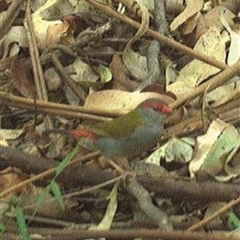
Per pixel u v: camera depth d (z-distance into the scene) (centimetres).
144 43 905
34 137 773
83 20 921
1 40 876
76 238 642
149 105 719
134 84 845
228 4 944
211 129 744
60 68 838
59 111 771
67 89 833
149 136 723
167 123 792
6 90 840
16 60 837
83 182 708
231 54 859
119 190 704
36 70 823
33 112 799
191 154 744
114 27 910
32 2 923
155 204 713
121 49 899
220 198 694
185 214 714
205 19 907
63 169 691
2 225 649
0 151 704
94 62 876
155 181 699
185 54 877
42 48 873
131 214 709
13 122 808
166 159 745
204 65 840
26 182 686
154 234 627
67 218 700
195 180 716
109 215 670
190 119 787
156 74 838
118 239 666
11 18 873
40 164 706
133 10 889
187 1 919
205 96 777
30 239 644
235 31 879
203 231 677
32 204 698
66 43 885
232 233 638
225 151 724
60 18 902
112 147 715
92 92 809
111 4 933
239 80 829
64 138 761
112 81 842
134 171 715
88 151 747
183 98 786
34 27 880
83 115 771
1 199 693
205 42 871
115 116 773
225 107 802
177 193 698
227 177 717
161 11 916
